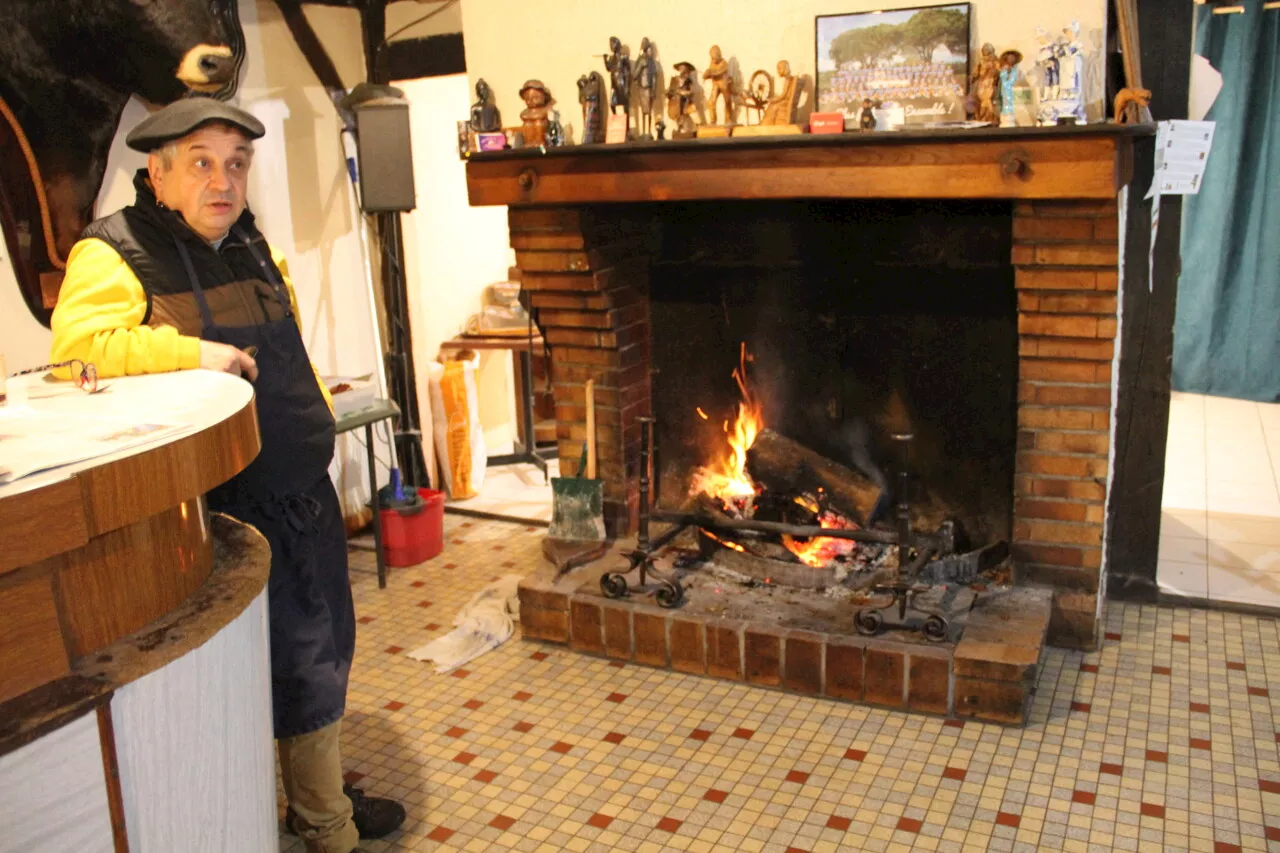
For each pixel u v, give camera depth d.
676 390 4.01
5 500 1.09
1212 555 4.25
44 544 1.13
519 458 5.75
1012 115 2.97
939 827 2.58
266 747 1.57
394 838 2.62
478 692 3.34
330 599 2.38
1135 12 3.14
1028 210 3.05
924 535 3.62
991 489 3.54
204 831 1.38
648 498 3.51
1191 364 6.93
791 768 2.85
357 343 4.79
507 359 5.92
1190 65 3.34
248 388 1.65
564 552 3.81
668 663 3.41
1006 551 3.49
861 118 3.12
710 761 2.90
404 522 4.36
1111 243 3.00
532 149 3.51
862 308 3.60
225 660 1.40
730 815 2.66
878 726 3.04
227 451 1.43
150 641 1.30
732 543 3.65
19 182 3.40
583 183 3.49
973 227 3.36
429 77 4.61
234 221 2.18
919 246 3.46
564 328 4.00
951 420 3.54
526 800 2.76
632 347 4.01
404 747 3.04
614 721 3.13
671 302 3.94
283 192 4.36
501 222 5.89
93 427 1.38
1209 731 2.95
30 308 3.50
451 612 3.96
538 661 3.52
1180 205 3.43
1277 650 3.42
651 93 3.54
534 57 3.73
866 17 3.15
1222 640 3.50
